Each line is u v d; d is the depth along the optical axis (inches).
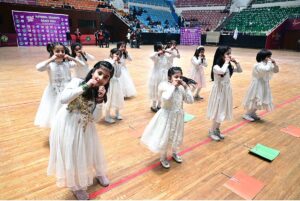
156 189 88.6
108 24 719.7
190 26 895.7
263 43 707.4
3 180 89.4
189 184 92.3
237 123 155.8
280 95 223.9
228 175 98.7
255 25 762.8
